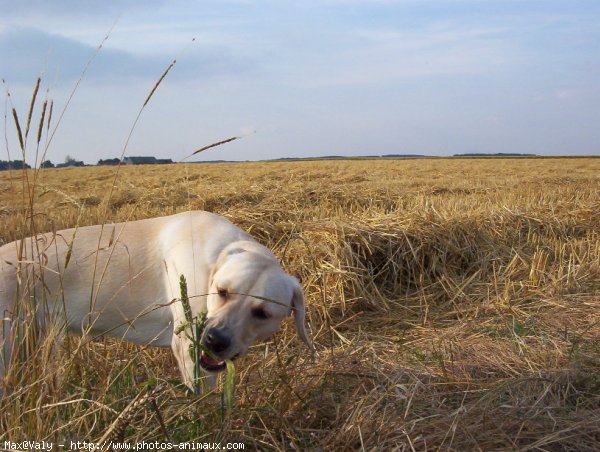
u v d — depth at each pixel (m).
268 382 1.14
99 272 1.22
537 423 1.07
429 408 1.13
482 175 6.91
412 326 1.80
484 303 1.93
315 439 1.03
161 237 1.26
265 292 1.12
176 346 1.18
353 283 1.97
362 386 1.19
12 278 1.15
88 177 7.46
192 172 7.80
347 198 3.56
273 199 3.35
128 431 0.94
